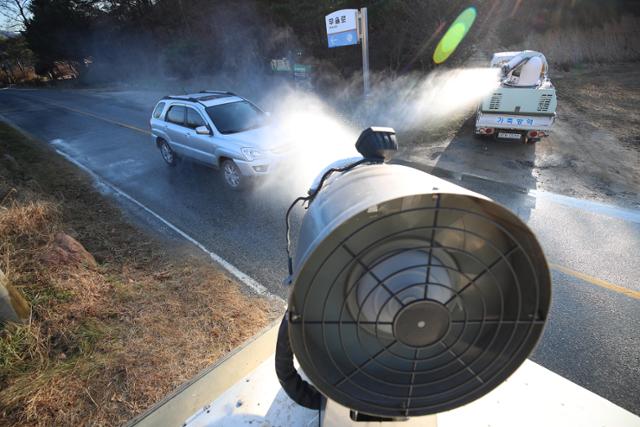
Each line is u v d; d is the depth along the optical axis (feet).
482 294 3.65
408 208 3.36
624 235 15.10
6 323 10.31
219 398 7.52
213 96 23.86
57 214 17.94
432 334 3.58
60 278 12.63
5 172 23.86
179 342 10.41
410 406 3.90
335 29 34.71
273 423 6.92
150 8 85.10
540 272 3.40
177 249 15.84
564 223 16.20
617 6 58.95
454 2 36.68
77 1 98.94
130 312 11.62
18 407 8.65
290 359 5.44
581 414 6.63
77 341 10.43
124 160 29.63
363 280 3.52
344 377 3.85
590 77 48.78
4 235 14.98
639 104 35.42
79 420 8.39
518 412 6.66
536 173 21.85
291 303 3.27
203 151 22.61
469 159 24.52
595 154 24.34
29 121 50.31
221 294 12.57
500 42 53.57
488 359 3.95
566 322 10.87
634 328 10.54
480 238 3.44
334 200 3.88
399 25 39.88
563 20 58.70
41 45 110.52
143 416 7.87
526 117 24.41
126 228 17.95
